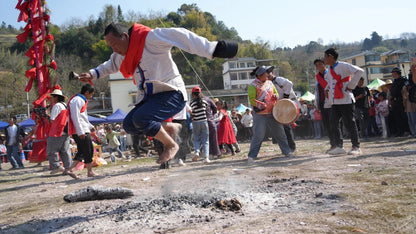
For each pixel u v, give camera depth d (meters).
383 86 11.16
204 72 70.38
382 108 10.34
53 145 7.39
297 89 74.81
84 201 3.84
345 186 3.19
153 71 2.82
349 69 6.09
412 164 4.19
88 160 6.64
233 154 9.41
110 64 3.31
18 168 13.26
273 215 2.42
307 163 5.42
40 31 10.38
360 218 2.15
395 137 9.81
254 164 6.12
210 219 2.49
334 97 6.17
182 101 2.94
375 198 2.63
